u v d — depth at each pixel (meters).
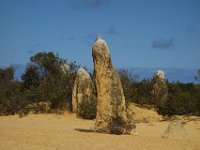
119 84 19.69
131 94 34.31
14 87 36.47
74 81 32.12
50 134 18.03
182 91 36.28
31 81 41.94
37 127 23.44
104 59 19.34
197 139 18.55
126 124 19.61
